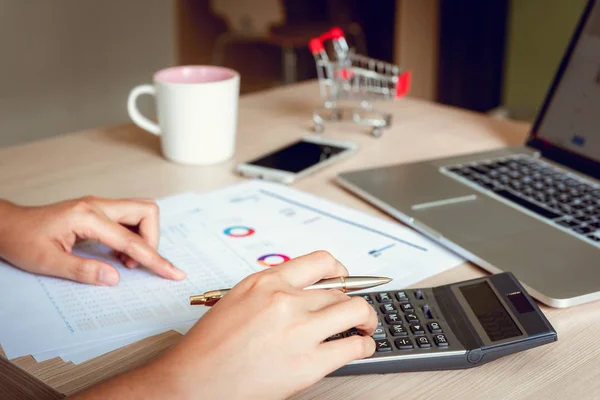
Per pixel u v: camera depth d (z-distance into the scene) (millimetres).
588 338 567
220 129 958
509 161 951
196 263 688
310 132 1117
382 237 745
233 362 448
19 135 2596
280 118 1191
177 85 923
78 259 651
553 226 738
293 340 454
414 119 1196
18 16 2467
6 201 726
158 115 974
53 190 879
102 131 1124
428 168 920
